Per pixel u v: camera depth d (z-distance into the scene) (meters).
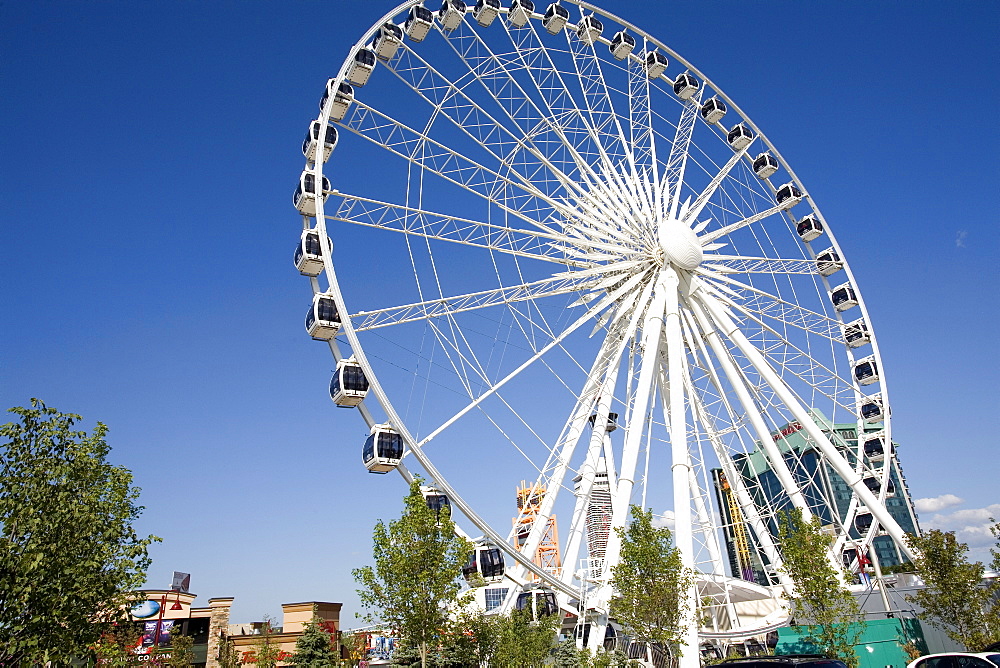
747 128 50.56
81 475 17.53
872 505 40.31
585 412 40.06
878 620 38.38
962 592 34.53
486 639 35.91
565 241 42.19
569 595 36.50
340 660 52.38
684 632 32.06
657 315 41.28
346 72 40.91
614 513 37.22
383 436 34.41
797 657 18.78
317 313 35.62
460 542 29.44
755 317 45.72
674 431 38.22
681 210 44.91
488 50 42.41
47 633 15.97
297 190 39.06
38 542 16.28
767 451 41.03
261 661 50.53
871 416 48.03
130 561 17.61
